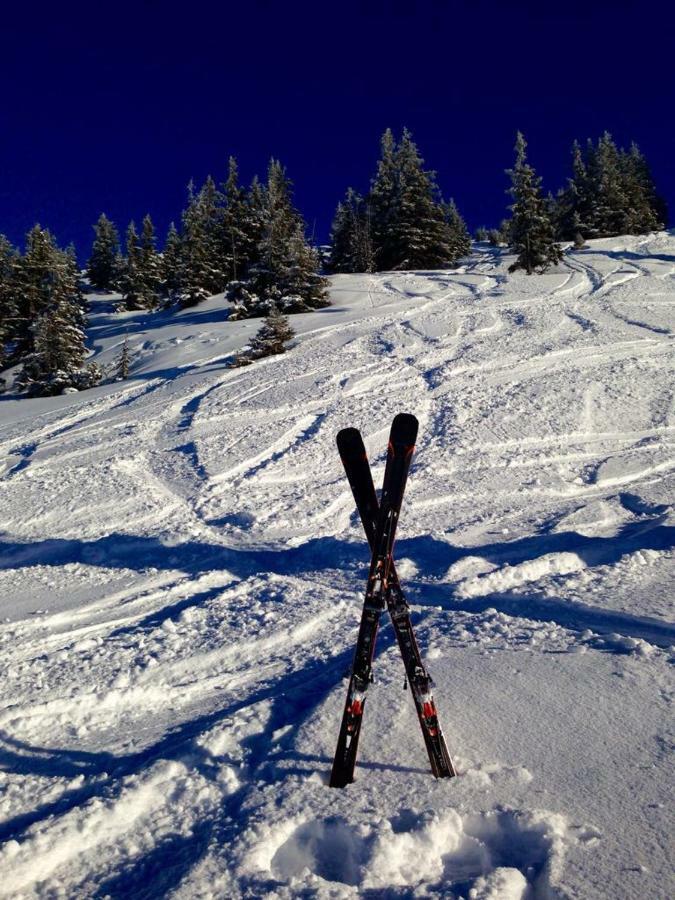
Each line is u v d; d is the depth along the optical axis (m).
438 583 4.97
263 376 17.69
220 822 2.16
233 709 3.18
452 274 40.06
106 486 10.00
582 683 2.94
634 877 1.73
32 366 30.77
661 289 24.47
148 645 4.16
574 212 58.00
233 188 49.16
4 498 9.84
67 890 1.91
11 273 41.41
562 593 4.33
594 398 12.19
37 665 3.94
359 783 2.28
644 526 5.89
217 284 47.56
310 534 6.98
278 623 4.39
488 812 2.05
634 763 2.28
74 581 5.89
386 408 13.12
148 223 56.22
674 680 2.89
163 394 17.95
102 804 2.25
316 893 1.77
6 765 2.77
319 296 33.22
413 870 1.85
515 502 7.46
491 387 13.79
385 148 54.69
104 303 60.31
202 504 8.66
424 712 2.28
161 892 1.85
